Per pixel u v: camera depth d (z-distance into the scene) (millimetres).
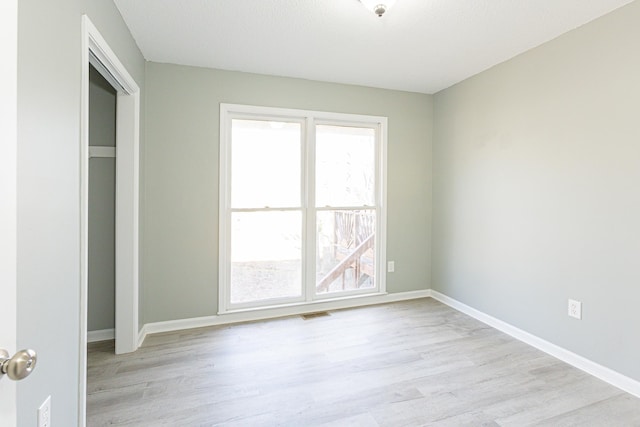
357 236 3680
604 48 2148
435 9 2100
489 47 2641
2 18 760
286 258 3400
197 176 3023
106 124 2701
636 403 1928
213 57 2826
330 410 1854
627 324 2047
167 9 2098
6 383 787
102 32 1778
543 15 2160
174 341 2725
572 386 2102
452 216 3582
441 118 3730
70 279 1359
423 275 3910
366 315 3332
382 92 3643
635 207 2004
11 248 808
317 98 3385
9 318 803
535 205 2643
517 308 2811
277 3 2045
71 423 1384
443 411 1852
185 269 3012
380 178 3705
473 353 2537
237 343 2689
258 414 1818
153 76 2883
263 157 3291
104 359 2414
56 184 1240
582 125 2287
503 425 1739
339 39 2514
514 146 2828
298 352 2537
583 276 2299
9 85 789
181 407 1873
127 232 2498
